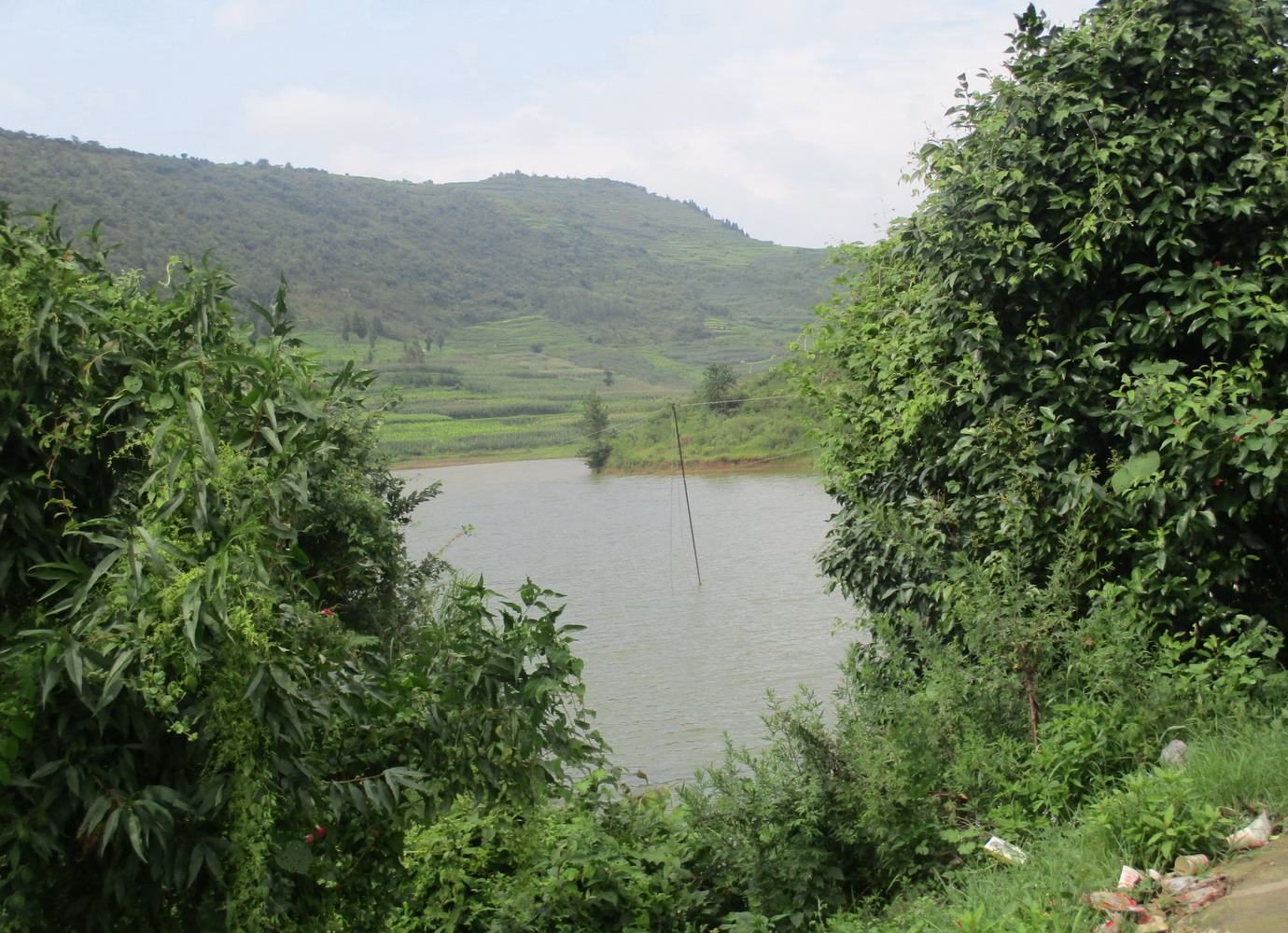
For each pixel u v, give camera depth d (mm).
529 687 3525
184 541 2842
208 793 2824
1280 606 5293
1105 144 5406
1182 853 3373
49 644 2600
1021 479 5336
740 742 11695
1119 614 4734
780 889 4414
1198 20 5406
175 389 2967
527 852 3896
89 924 2861
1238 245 5344
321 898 3318
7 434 2992
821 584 22656
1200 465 4793
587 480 56281
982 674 4766
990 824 4238
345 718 3393
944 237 5703
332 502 6543
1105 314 5410
